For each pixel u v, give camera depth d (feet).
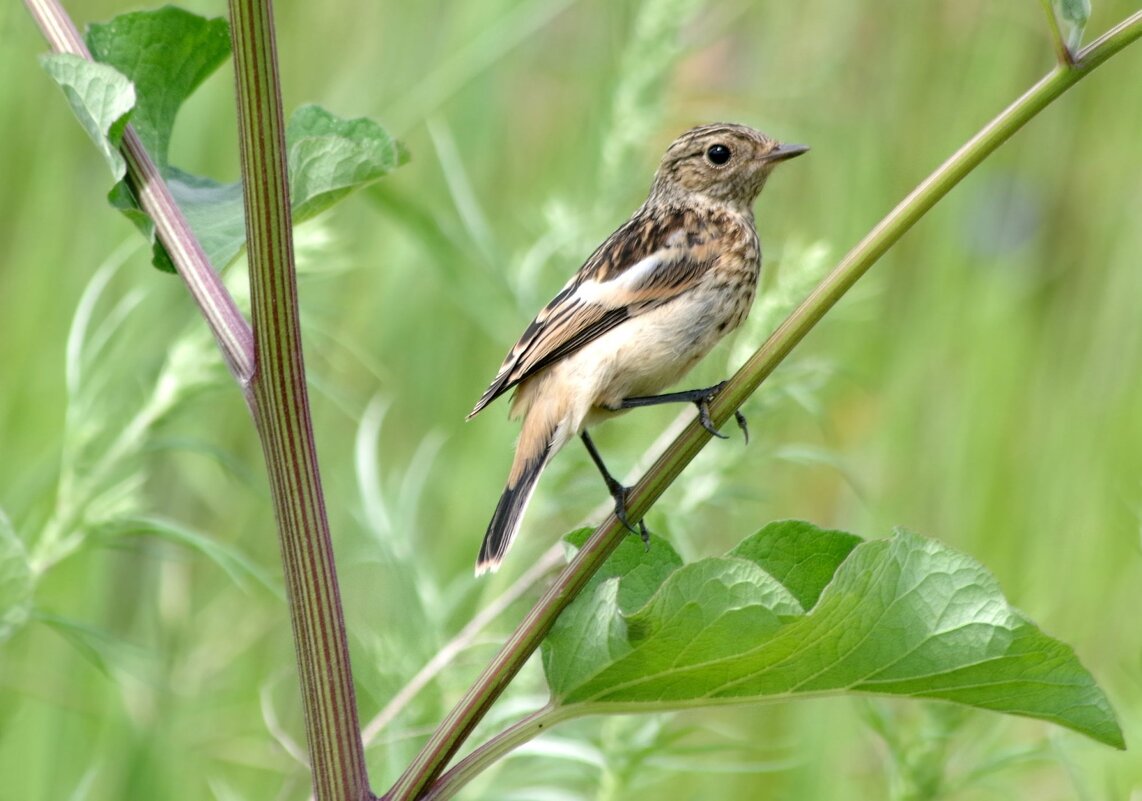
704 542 41.57
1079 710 17.83
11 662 34.53
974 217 48.44
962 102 48.32
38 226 41.14
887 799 36.24
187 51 21.53
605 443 39.58
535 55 47.26
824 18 47.88
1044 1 17.88
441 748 17.30
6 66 41.42
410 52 46.44
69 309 40.16
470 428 41.78
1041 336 47.14
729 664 17.85
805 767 36.58
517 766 30.37
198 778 34.94
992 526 44.27
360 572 37.01
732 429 32.81
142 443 29.25
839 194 47.93
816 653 17.84
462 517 39.47
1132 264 46.73
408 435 42.91
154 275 39.17
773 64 47.47
